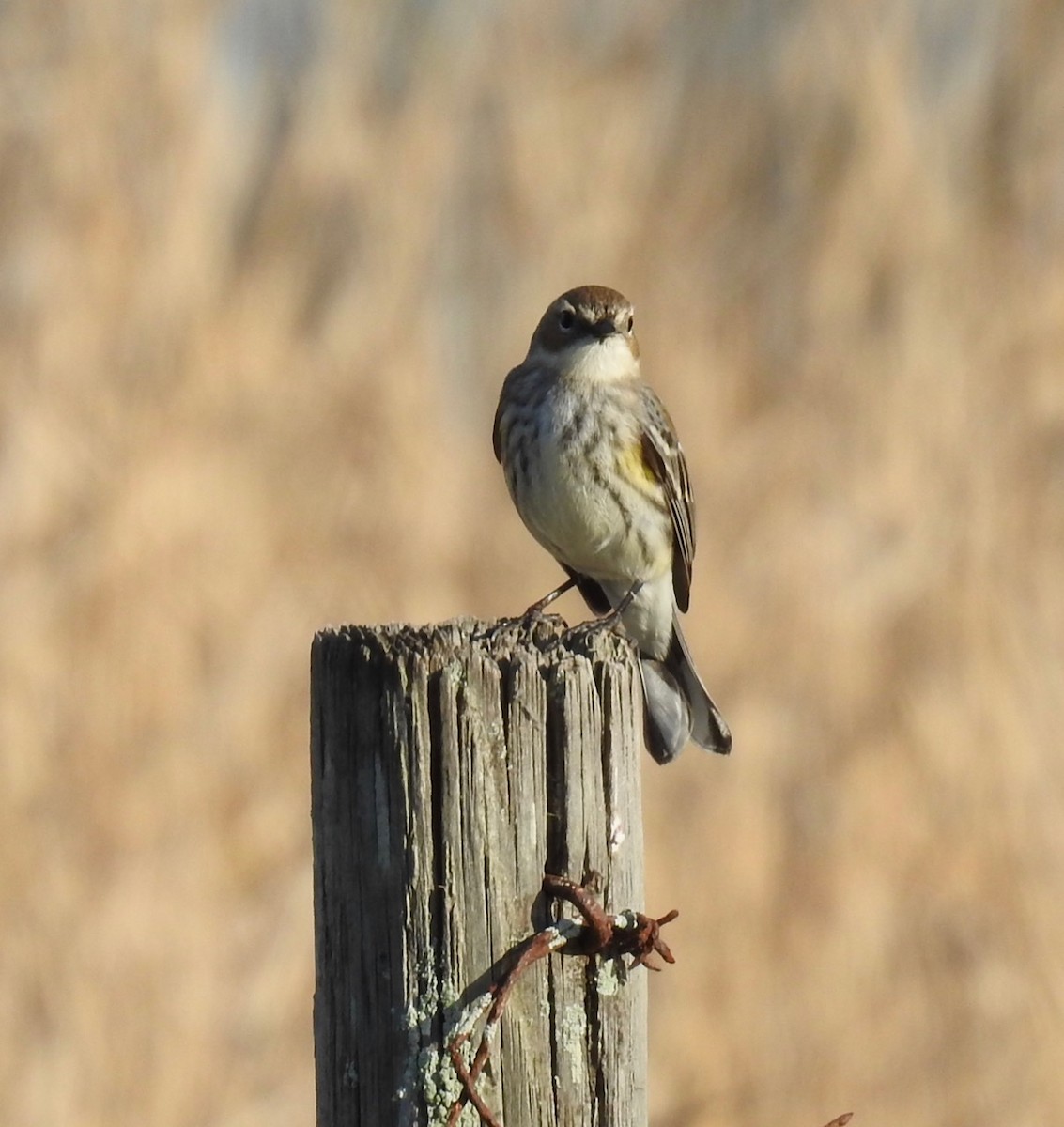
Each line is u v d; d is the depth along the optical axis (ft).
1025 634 43.34
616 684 17.03
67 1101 34.27
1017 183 51.16
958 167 52.21
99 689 38.73
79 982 35.37
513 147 50.24
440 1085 16.52
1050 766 41.32
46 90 46.32
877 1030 37.47
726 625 42.50
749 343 49.73
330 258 48.67
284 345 46.68
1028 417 47.19
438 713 16.49
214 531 41.96
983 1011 37.83
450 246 50.08
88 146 45.98
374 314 47.62
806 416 47.34
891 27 52.54
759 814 39.81
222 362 44.98
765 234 51.57
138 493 41.39
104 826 37.35
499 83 51.16
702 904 38.45
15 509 40.68
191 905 36.86
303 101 49.96
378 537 44.09
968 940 38.50
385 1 51.21
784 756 40.73
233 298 46.91
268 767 39.27
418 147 49.67
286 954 36.70
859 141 51.21
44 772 37.60
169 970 36.09
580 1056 16.90
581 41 52.65
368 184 49.11
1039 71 52.01
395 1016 16.61
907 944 38.65
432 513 45.01
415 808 16.49
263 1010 36.27
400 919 16.56
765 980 37.78
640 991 17.25
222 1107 35.01
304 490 44.42
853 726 41.11
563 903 16.72
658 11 53.21
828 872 39.17
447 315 49.75
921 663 42.45
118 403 43.42
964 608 43.09
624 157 51.13
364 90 50.57
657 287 49.96
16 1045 34.78
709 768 40.47
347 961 16.81
